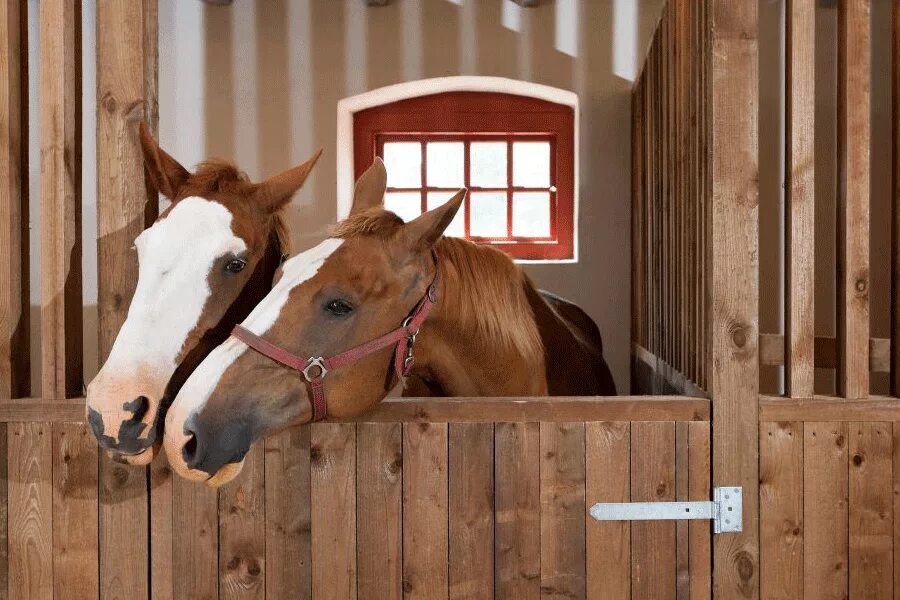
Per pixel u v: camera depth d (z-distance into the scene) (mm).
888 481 1299
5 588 1314
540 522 1293
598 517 1287
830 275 2773
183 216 1264
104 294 1321
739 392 1288
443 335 1347
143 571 1303
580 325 2443
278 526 1291
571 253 3098
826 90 2783
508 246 3102
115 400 1122
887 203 2785
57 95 1299
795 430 1294
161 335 1200
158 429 1192
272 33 2973
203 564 1298
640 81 2740
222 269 1283
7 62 1319
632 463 1293
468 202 3131
